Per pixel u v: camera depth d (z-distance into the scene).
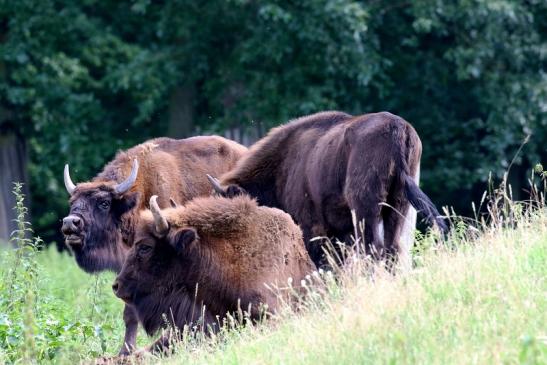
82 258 45.09
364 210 42.66
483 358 25.08
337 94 83.44
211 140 50.19
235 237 36.59
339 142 44.41
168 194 47.00
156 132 92.25
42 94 85.00
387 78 82.75
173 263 36.41
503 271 31.23
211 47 87.31
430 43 88.25
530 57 85.94
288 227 37.25
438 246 35.09
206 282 36.22
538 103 83.12
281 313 34.09
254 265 36.38
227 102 87.44
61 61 84.31
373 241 42.41
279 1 81.44
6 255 42.69
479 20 81.62
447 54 82.75
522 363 23.11
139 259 36.59
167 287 36.44
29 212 90.00
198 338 34.94
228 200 37.06
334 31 82.00
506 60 85.94
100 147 88.19
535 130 85.00
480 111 88.56
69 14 84.81
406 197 42.12
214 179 46.88
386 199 42.66
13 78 84.50
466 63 83.62
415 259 34.72
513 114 83.25
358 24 78.00
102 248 45.25
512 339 26.45
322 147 45.38
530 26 85.56
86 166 86.62
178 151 48.91
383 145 42.59
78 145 86.00
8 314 36.94
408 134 42.81
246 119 85.38
